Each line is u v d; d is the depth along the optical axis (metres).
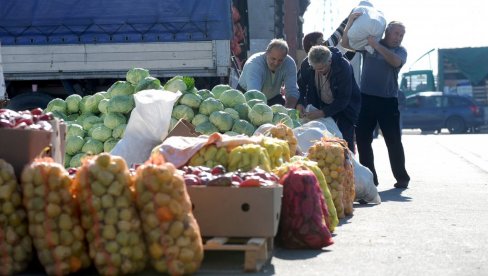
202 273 7.30
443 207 12.90
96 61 20.27
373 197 13.43
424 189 16.11
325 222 9.36
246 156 8.99
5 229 7.17
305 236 8.63
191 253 7.08
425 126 56.81
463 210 12.46
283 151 9.91
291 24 40.41
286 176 8.77
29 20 20.38
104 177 7.00
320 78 14.60
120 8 20.16
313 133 12.95
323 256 8.30
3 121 7.64
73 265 7.09
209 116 12.72
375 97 16.03
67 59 20.33
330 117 14.59
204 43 19.98
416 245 9.04
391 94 16.12
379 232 10.05
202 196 7.87
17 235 7.20
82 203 7.08
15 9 20.41
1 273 7.14
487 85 63.12
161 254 7.05
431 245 9.04
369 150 16.22
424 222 11.04
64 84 20.69
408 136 45.84
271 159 9.59
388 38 16.11
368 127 16.17
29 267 7.46
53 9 20.33
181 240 7.05
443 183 17.44
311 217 8.68
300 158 10.68
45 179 7.07
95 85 20.89
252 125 12.95
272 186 7.87
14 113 8.02
